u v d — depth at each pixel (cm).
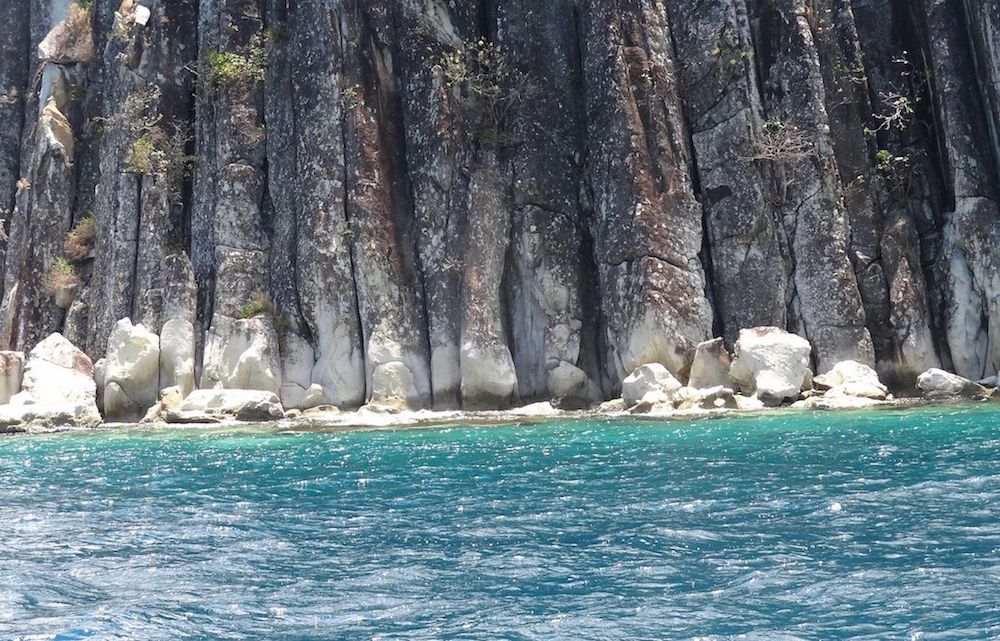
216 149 3675
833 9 3497
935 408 2664
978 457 1847
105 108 4003
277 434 2678
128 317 3556
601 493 1656
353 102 3525
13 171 4381
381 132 3562
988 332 3156
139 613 1095
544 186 3484
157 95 3759
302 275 3419
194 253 3612
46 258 3878
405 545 1360
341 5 3609
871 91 3497
